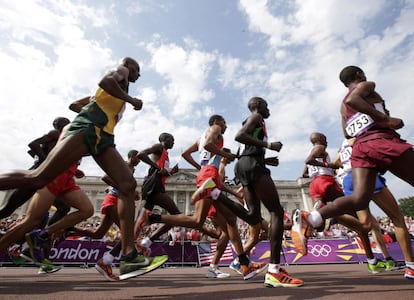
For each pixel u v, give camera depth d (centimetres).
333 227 1803
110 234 1553
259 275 530
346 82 328
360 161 289
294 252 1059
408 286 309
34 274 612
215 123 494
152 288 341
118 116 296
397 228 396
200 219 471
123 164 288
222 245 541
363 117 298
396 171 278
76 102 360
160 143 607
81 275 583
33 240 387
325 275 513
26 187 238
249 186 378
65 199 441
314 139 575
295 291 291
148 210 579
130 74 323
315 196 579
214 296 267
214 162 485
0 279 482
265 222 584
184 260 1085
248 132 344
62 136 268
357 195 278
